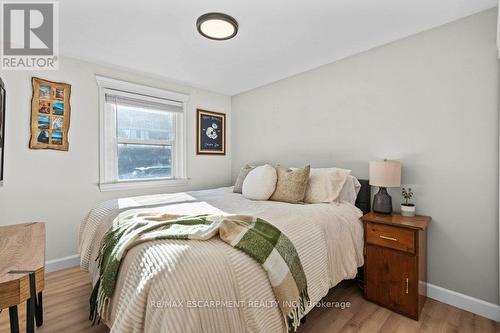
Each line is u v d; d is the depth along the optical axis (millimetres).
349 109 2510
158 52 2395
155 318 843
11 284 825
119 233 1324
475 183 1790
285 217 1627
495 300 1713
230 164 3971
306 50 2365
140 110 3051
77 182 2553
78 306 1825
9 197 2188
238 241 1145
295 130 3031
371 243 1900
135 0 1623
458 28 1853
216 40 2146
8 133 2172
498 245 1701
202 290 904
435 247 1965
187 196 2490
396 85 2180
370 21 1885
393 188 2197
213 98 3725
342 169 2363
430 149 1991
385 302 1825
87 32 2021
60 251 2465
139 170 3064
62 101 2443
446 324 1648
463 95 1834
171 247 1048
